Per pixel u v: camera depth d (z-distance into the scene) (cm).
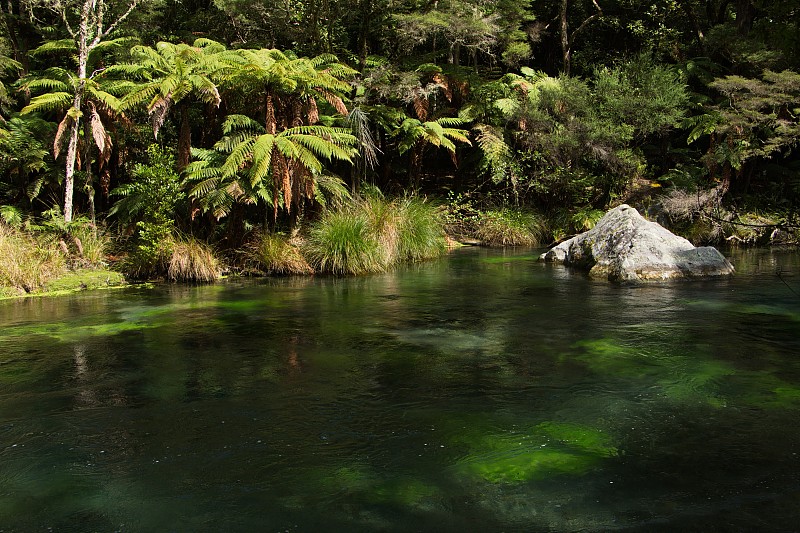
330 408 452
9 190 1397
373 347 628
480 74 2153
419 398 472
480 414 438
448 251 1639
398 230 1407
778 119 1777
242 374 536
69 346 636
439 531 288
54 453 378
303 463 362
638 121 1858
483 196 2019
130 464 362
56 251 1077
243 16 1714
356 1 1700
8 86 1573
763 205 1877
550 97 1881
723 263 1116
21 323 750
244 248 1230
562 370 541
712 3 2330
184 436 402
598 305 843
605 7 2436
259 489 331
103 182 1359
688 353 593
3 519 302
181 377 529
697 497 317
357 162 1631
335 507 312
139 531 291
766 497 316
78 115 1093
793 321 731
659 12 2344
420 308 838
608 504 311
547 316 776
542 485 332
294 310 828
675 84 1875
